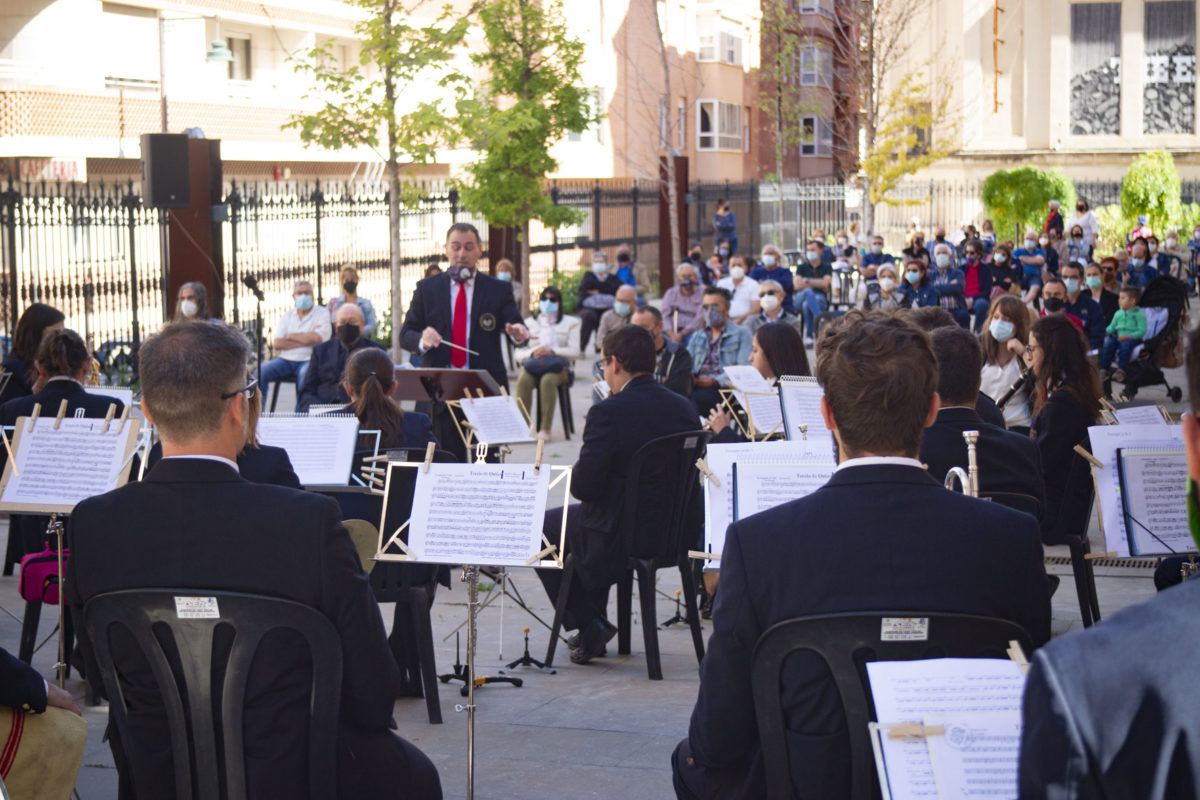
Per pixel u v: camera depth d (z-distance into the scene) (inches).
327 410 239.5
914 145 1196.5
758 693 99.3
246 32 1273.4
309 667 107.9
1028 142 1407.5
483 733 191.2
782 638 97.6
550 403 475.8
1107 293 597.0
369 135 627.5
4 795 111.7
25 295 555.5
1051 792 51.4
